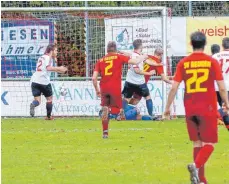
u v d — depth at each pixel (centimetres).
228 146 3316
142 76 4525
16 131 3969
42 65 4594
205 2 5134
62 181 2480
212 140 2311
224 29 4884
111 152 3138
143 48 4906
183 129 4025
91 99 4891
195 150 2364
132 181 2472
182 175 2584
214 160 2908
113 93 3603
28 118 4816
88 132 3903
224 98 2323
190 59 2334
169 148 3253
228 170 2692
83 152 3147
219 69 2317
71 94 4894
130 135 3741
